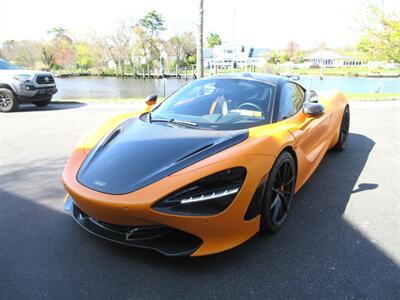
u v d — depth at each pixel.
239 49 45.12
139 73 51.31
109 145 2.67
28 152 4.83
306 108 3.13
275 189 2.56
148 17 50.62
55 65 52.38
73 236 2.56
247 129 2.68
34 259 2.28
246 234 2.29
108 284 2.05
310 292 1.99
